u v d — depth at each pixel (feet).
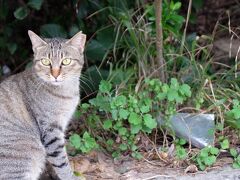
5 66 24.86
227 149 18.58
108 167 18.30
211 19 28.22
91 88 21.58
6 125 16.46
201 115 19.13
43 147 17.02
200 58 22.86
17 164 16.37
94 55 22.29
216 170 17.78
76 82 17.46
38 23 25.31
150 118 18.21
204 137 18.80
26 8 22.24
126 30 21.33
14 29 24.89
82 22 23.27
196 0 24.50
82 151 18.12
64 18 24.70
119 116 18.25
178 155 18.13
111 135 19.57
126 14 21.45
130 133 18.69
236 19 27.91
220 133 19.17
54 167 17.16
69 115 17.49
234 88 20.68
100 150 19.17
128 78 20.33
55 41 17.12
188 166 17.80
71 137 17.98
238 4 28.30
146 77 19.85
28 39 25.43
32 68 17.25
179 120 19.11
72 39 17.03
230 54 23.00
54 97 16.92
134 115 18.20
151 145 19.04
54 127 17.01
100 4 23.21
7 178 16.21
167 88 18.67
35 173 16.84
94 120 19.40
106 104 18.66
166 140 18.90
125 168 18.22
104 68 22.77
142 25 21.36
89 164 18.31
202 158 17.87
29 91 16.99
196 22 26.86
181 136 18.98
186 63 20.93
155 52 21.06
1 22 24.36
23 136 16.61
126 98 18.92
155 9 18.99
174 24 21.42
